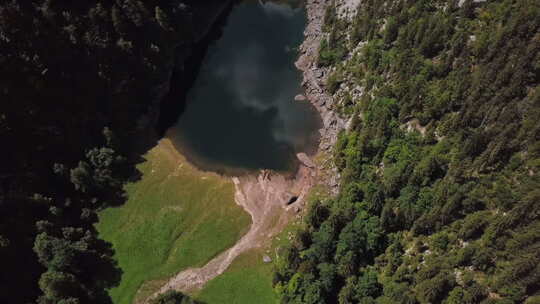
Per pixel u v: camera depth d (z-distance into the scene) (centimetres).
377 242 9769
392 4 13862
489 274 8050
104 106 13312
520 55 9881
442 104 10669
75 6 12962
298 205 12312
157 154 13750
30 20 11769
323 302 9381
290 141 14112
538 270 7188
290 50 16700
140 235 11925
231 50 16800
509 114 9275
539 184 8281
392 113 11762
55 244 10206
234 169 13475
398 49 12769
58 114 12188
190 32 16488
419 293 8344
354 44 14550
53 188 11675
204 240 11888
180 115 14875
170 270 11331
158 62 14988
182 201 12706
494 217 8325
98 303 10525
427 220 9188
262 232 11925
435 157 9944
